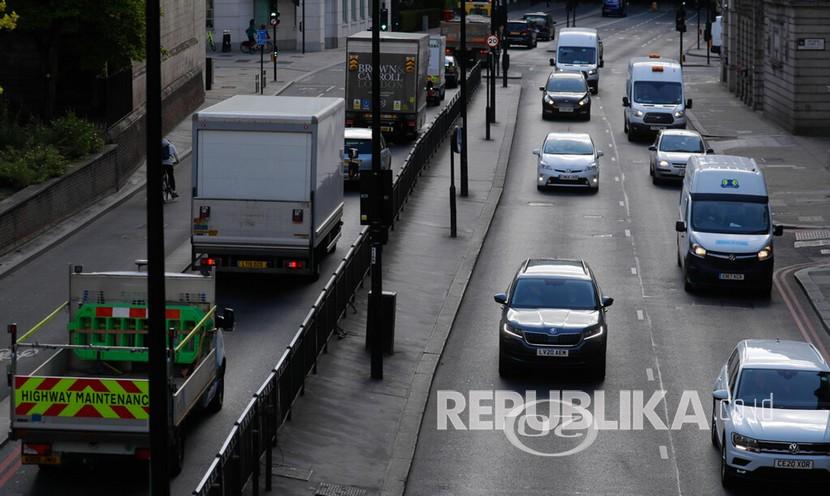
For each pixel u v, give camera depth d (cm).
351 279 5100
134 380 3031
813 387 3475
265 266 5181
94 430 3038
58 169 6506
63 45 8000
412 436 3772
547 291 4500
